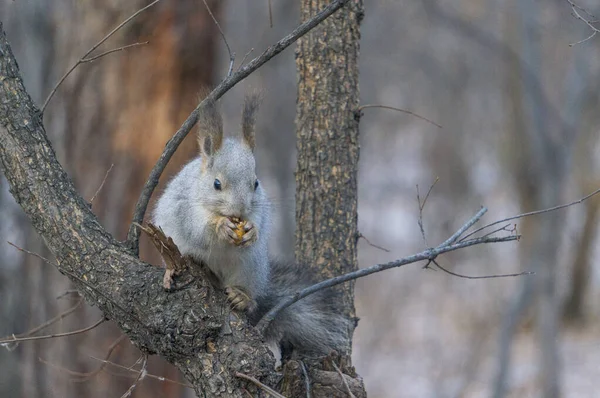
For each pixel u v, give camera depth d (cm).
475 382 2225
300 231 888
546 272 1836
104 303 639
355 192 895
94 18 1398
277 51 663
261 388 614
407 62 3269
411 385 2253
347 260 883
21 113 669
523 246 2416
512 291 2448
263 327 681
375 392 2234
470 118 3653
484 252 3112
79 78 1400
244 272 786
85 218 660
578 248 2816
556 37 2452
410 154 4197
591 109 2456
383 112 3653
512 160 2911
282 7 2662
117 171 1395
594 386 2258
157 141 1400
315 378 745
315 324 866
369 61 3120
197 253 784
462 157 3669
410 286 3033
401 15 2947
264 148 2664
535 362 2159
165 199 826
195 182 791
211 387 611
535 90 1917
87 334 1361
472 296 2889
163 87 1402
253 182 786
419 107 3631
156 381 1403
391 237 3569
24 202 662
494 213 3412
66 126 1405
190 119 686
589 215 2791
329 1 886
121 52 1388
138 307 624
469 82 3444
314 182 883
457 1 3080
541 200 1883
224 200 764
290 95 2647
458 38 3091
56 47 1447
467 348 2400
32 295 1421
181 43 1403
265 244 815
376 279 3047
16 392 1359
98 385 1345
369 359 2477
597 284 3041
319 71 885
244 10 2767
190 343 613
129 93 1398
